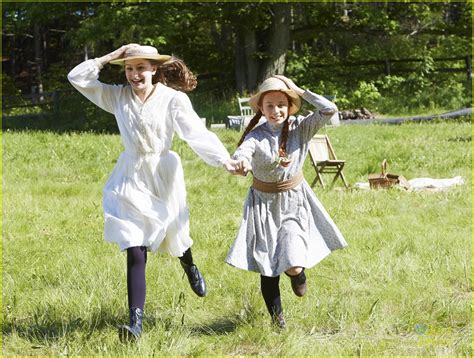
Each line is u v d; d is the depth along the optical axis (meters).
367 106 33.16
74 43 30.23
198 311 5.97
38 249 8.38
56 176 15.46
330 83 34.59
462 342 5.13
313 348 5.01
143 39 29.25
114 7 29.42
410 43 37.50
